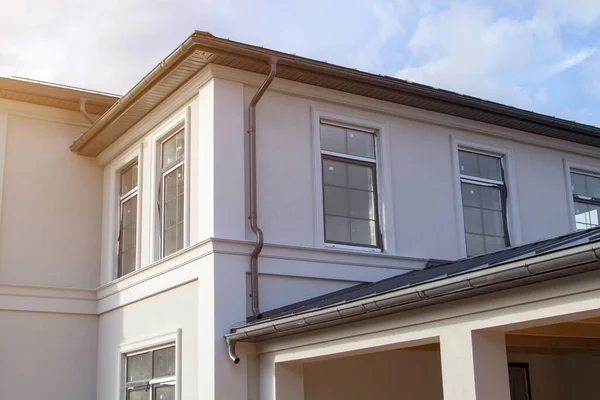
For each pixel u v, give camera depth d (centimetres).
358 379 900
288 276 902
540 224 1139
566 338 877
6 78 1125
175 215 991
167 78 945
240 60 901
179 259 929
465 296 588
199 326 870
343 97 1002
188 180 945
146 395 984
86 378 1122
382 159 1018
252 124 916
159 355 971
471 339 591
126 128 1099
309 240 937
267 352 830
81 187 1191
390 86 986
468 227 1077
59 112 1201
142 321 1008
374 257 967
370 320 686
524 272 521
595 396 1053
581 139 1189
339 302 670
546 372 1107
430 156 1063
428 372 961
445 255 1034
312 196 953
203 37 858
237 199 896
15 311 1100
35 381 1091
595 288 509
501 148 1130
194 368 877
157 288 973
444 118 1082
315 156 966
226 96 917
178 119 986
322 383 870
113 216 1152
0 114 1160
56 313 1122
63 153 1191
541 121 1115
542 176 1165
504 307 569
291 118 963
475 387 581
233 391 827
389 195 1007
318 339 748
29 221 1145
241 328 809
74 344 1124
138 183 1073
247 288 873
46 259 1143
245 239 890
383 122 1033
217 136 900
